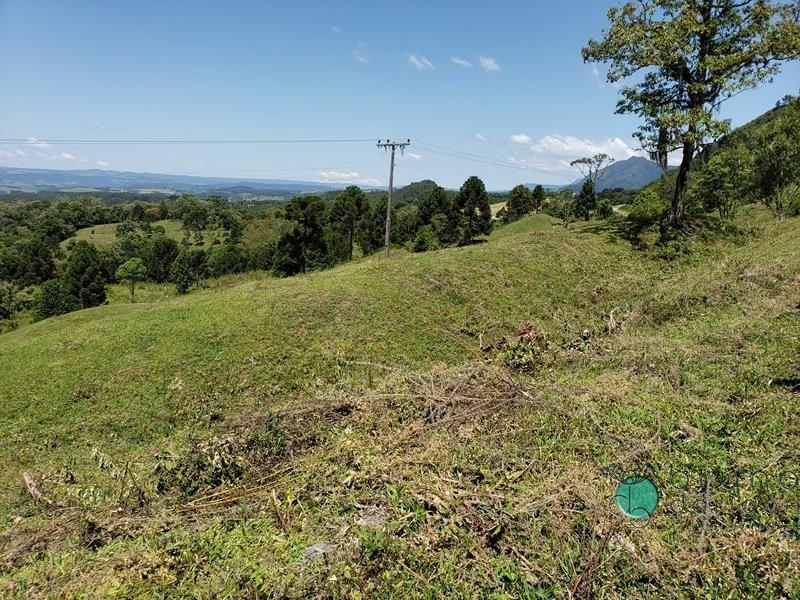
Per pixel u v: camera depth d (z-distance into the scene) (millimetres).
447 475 4902
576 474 4730
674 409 6090
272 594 3611
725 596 3346
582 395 6711
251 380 12617
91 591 3986
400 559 3809
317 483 5250
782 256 14742
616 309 14164
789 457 4812
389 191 32031
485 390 7102
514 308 16359
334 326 15016
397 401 7172
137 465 7898
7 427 11258
